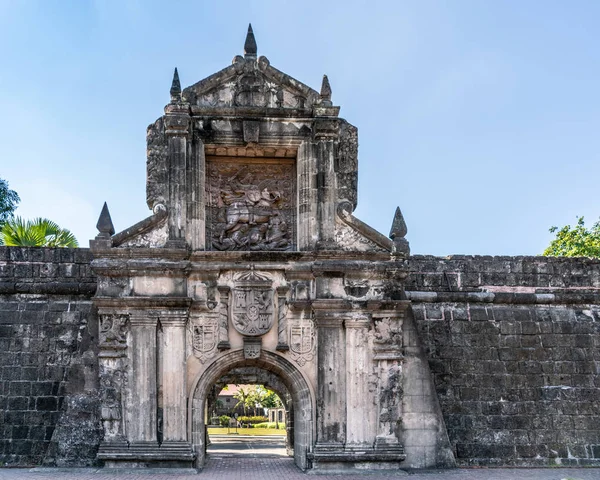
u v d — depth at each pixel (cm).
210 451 3359
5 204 3947
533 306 2777
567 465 2525
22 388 2498
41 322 2591
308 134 2375
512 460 2516
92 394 2217
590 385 2662
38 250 2684
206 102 2362
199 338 2242
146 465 2144
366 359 2264
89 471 2130
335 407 2230
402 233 2334
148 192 2305
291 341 2269
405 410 2308
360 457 2197
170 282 2238
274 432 6147
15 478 2022
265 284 2277
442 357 2656
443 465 2288
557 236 4812
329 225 2323
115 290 2220
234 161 2464
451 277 2786
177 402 2177
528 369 2664
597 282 2856
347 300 2262
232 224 2398
